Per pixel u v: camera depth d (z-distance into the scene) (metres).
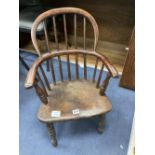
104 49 2.01
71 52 1.14
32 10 1.65
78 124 1.36
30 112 1.46
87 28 2.01
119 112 1.43
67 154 1.21
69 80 1.25
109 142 1.26
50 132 1.16
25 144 1.27
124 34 1.93
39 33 1.42
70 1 1.86
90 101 1.09
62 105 1.07
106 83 1.05
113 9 1.78
